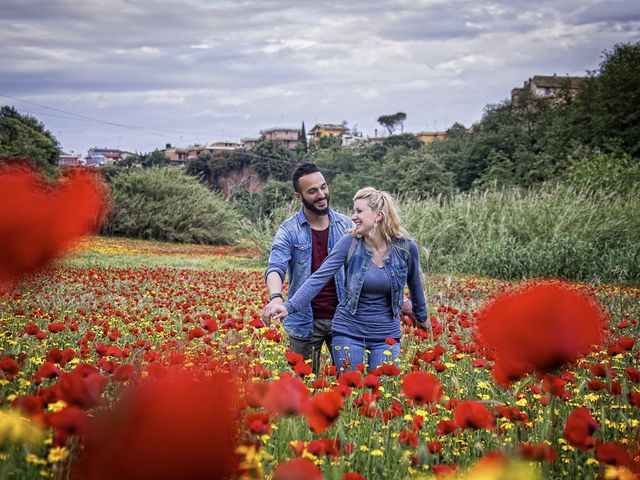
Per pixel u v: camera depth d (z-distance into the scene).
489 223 17.06
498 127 68.44
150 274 12.79
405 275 3.97
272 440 2.14
